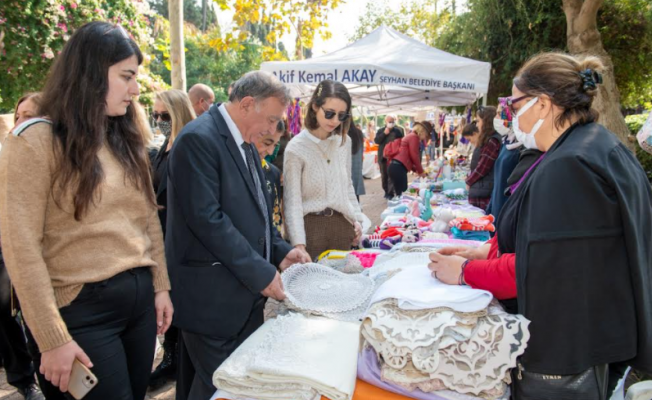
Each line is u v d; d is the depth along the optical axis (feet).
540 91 3.89
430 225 10.13
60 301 4.08
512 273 3.92
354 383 4.12
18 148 3.77
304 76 15.56
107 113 4.31
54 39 19.56
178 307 5.39
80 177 3.98
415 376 3.99
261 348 4.41
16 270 3.68
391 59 15.93
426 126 23.68
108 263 4.21
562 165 3.46
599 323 3.45
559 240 3.38
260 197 6.00
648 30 24.47
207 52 80.48
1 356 7.59
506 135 10.57
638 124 24.67
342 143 8.37
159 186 7.98
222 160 5.17
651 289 3.59
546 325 3.52
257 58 81.66
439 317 3.90
